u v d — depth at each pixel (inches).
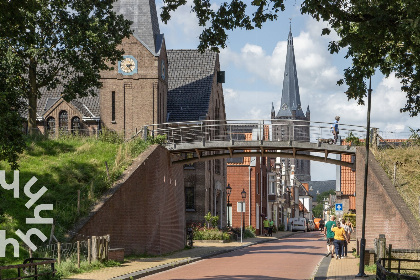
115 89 2165.4
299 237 2812.5
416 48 709.9
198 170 2209.6
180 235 1615.4
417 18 631.2
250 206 2790.4
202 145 1541.6
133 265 1030.4
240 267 1053.2
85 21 1520.7
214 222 2140.7
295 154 1555.1
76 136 1579.7
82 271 896.9
